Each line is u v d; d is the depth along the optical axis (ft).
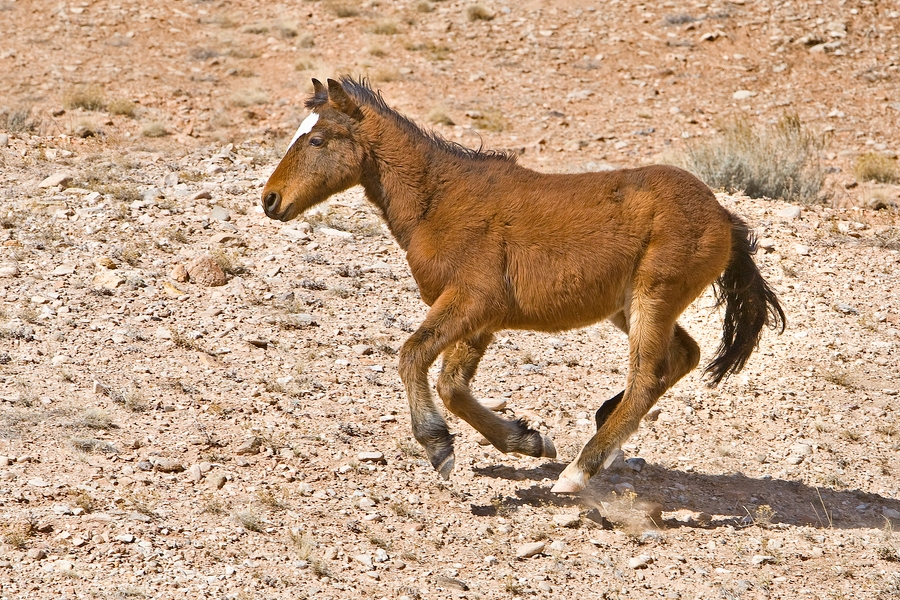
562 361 108.88
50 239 123.44
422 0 296.30
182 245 127.13
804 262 138.92
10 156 162.20
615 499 81.51
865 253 144.36
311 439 85.51
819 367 111.04
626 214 75.46
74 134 186.60
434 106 225.15
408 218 78.59
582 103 233.76
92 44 255.29
